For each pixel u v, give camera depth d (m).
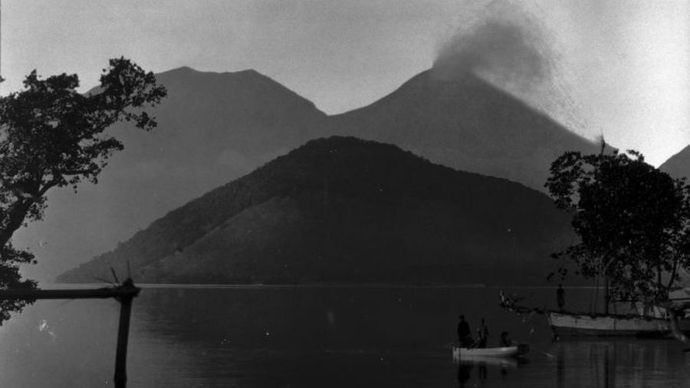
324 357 63.88
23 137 42.69
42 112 43.50
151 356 65.50
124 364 34.38
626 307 163.75
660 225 83.44
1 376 53.12
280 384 48.12
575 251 86.69
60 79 43.59
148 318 122.44
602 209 83.94
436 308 155.12
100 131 45.75
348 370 54.94
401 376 51.16
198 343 77.81
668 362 56.84
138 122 46.00
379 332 92.56
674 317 52.34
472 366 56.06
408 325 105.12
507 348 60.59
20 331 97.25
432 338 83.31
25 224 44.41
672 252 86.06
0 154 43.12
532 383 46.53
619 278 85.06
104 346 75.81
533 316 122.06
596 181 87.06
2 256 43.66
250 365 58.53
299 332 92.19
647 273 84.62
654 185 84.12
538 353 63.94
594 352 64.62
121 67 45.00
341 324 107.38
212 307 158.38
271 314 133.75
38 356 66.44
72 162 44.19
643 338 80.00
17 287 43.19
